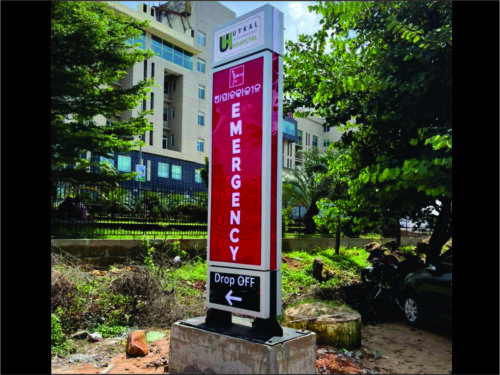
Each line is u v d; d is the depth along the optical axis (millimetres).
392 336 6047
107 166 15164
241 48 4066
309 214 18516
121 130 12891
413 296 6633
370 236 19016
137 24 13016
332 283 9477
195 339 3902
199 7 37062
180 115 34469
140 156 27781
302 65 7430
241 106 4016
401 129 7070
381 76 6398
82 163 13039
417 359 4980
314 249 14477
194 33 36500
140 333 4875
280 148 3910
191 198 13766
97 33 11578
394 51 6133
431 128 6379
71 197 11195
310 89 7707
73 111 11953
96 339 5043
